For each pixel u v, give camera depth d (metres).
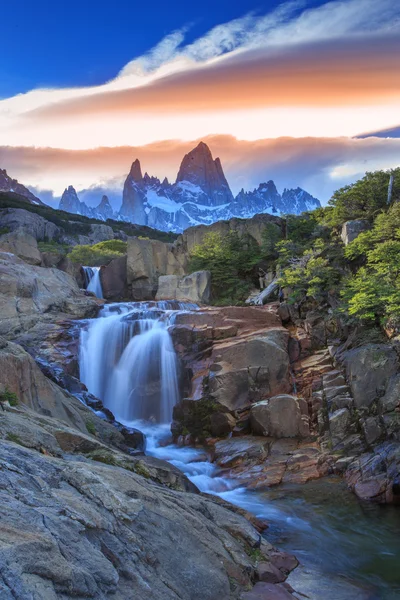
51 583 5.70
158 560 7.90
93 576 6.39
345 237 36.47
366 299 25.11
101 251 63.59
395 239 31.31
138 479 11.20
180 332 28.44
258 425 22.88
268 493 17.52
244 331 28.31
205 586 8.11
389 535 14.02
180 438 24.00
